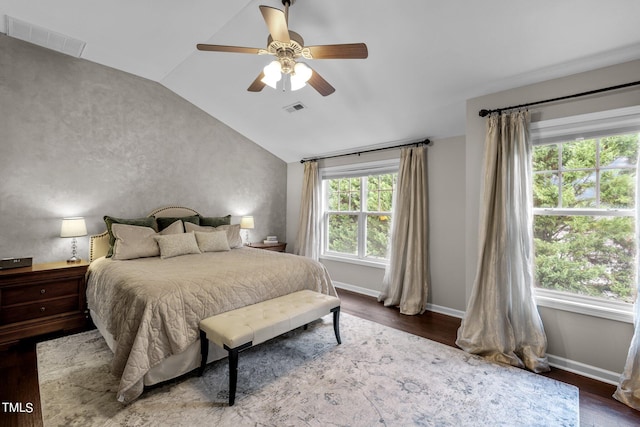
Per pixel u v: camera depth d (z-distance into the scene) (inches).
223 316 86.6
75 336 112.8
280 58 79.0
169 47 122.0
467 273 113.6
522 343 96.3
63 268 113.5
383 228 171.6
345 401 76.5
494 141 103.5
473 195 112.7
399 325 127.6
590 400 78.6
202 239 145.9
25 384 81.7
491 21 82.4
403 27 91.2
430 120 134.0
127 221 135.6
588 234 94.0
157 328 78.3
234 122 183.0
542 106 98.0
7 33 113.0
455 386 83.6
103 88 138.6
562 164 98.1
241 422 68.5
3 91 114.3
